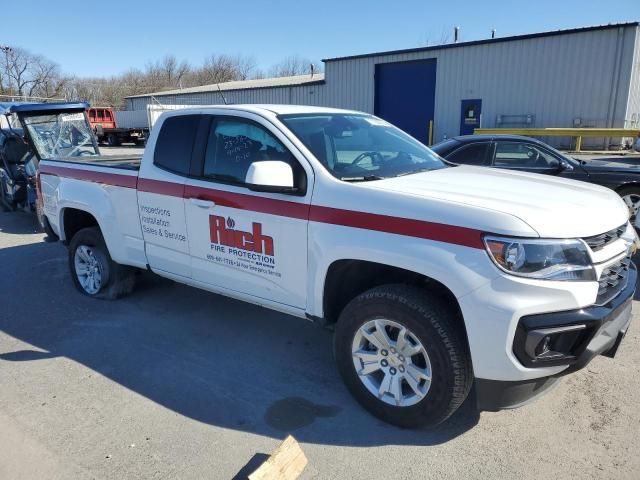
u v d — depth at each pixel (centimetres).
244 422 314
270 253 349
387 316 295
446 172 372
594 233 271
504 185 326
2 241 823
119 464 277
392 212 290
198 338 434
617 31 1872
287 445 274
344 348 321
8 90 6238
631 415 313
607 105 1945
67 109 1001
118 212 463
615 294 282
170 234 419
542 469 270
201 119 397
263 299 366
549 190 319
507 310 253
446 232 271
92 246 520
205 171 389
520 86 2109
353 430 306
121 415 322
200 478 267
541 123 2092
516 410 322
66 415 323
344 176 329
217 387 355
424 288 300
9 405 334
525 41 2066
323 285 323
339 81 2697
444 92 2320
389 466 275
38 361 395
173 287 558
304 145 341
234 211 363
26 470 273
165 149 419
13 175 1005
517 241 253
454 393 280
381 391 309
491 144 815
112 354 405
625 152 1831
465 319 264
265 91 3116
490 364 262
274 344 422
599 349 266
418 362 299
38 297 538
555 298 253
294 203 330
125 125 3819
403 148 413
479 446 290
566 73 2000
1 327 461
